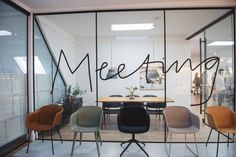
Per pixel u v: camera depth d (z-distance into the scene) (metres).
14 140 3.81
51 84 5.33
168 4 4.07
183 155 3.48
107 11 4.28
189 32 6.37
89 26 5.62
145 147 3.87
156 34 6.46
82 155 3.49
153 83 6.36
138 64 6.36
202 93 5.82
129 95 6.16
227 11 4.38
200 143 4.08
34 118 3.89
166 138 4.40
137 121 3.81
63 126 5.32
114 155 3.50
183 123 3.85
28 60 4.29
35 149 3.78
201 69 5.91
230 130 3.43
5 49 3.59
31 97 4.29
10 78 3.73
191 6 4.12
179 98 6.50
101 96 6.11
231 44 4.39
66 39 5.96
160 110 5.30
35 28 4.62
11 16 3.79
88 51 6.29
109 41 6.39
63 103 5.49
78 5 4.07
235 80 4.18
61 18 4.94
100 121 3.78
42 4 3.98
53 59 5.42
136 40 6.41
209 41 5.67
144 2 3.98
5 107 3.58
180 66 6.46
